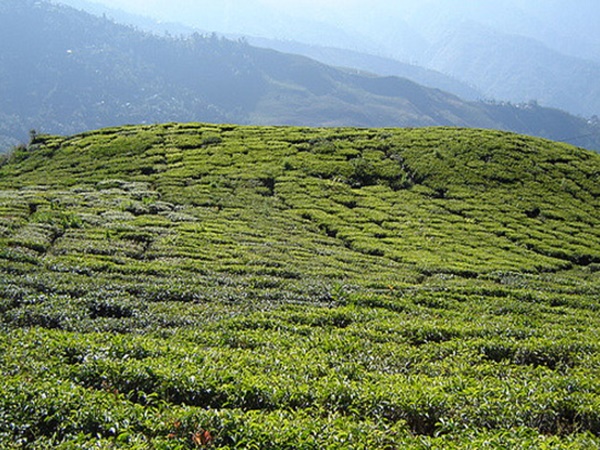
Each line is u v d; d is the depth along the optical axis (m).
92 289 27.02
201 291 28.23
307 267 35.50
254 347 21.30
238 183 55.75
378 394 16.14
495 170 61.56
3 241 33.62
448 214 51.91
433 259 40.31
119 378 16.50
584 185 60.69
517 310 29.38
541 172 62.59
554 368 21.61
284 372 18.06
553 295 33.16
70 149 68.31
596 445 14.13
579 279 39.31
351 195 55.00
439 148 66.25
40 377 16.11
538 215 53.66
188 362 17.84
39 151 69.19
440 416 15.82
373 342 22.56
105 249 34.84
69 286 26.91
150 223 42.25
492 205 54.38
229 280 30.98
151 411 14.55
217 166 60.50
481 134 72.44
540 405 16.20
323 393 16.20
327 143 67.56
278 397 15.94
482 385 17.56
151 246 37.03
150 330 22.73
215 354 19.06
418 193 57.03
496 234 48.09
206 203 50.03
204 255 35.72
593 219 53.12
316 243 42.38
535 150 68.00
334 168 60.59
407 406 15.82
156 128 75.56
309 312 26.09
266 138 70.62
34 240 34.78
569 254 44.94
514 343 22.59
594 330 25.91
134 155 64.94
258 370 18.08
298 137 70.62
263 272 33.44
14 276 27.66
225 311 25.66
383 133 72.75
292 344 21.47
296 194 53.88
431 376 19.45
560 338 23.89
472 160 63.56
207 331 22.77
